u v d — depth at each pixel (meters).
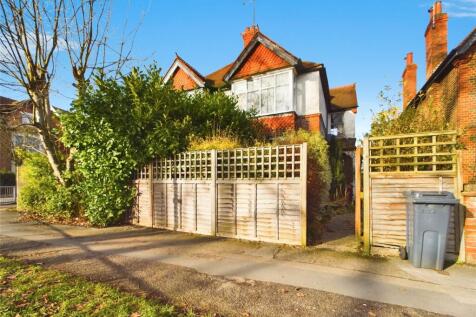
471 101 8.59
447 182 5.03
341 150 18.19
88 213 8.45
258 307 3.37
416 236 4.74
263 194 6.55
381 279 4.27
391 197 5.39
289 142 11.30
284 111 13.89
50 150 9.70
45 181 10.38
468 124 8.55
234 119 10.86
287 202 6.27
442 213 4.61
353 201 15.03
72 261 5.09
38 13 8.56
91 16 8.88
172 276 4.37
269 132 13.98
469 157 8.41
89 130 8.37
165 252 5.71
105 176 8.34
